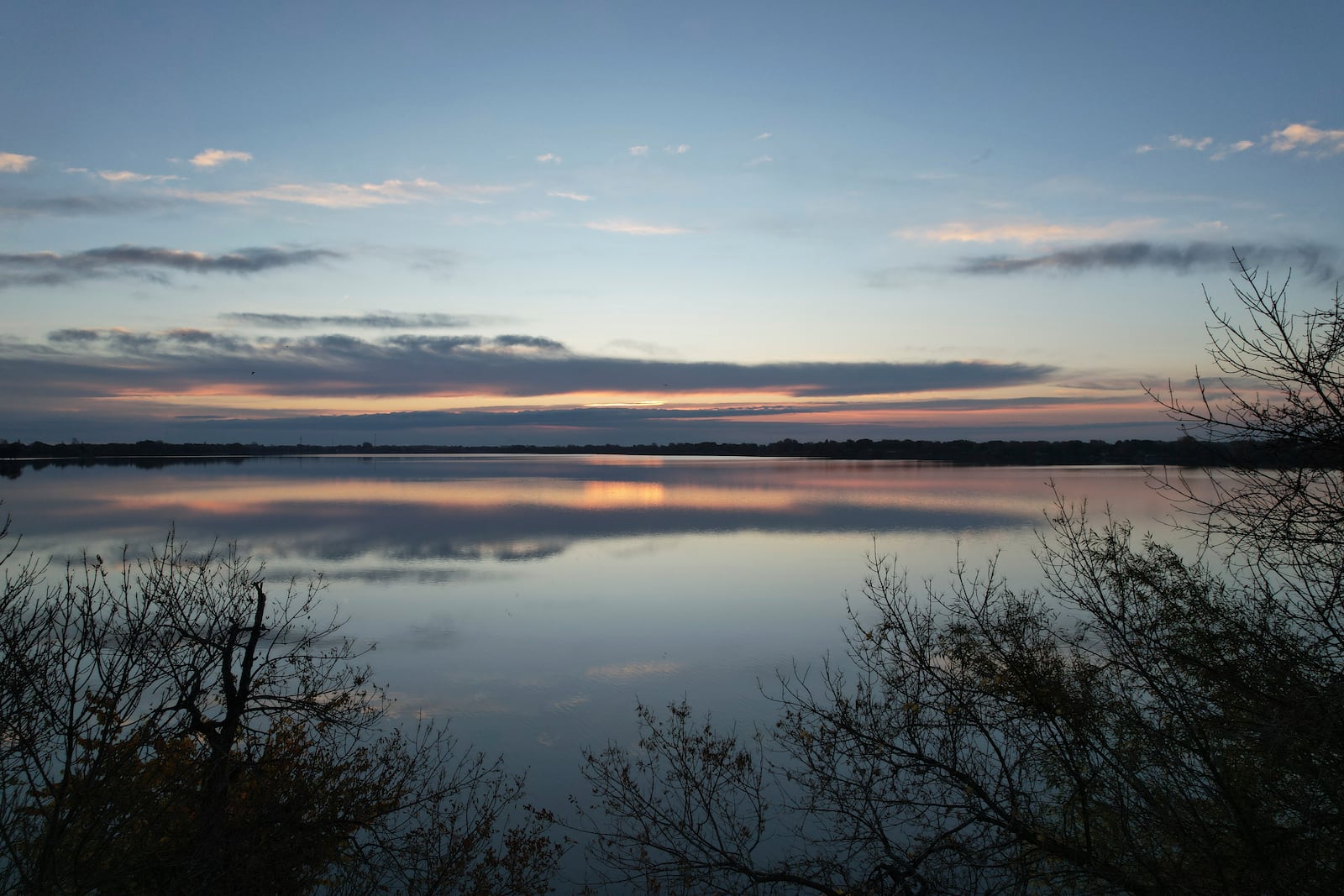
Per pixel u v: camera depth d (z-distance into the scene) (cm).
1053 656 762
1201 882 613
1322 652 592
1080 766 712
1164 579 749
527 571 4194
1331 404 528
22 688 662
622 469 19488
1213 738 673
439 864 1047
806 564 4284
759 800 1008
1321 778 578
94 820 675
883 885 758
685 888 922
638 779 1405
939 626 916
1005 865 705
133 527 5522
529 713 1994
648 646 2697
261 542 5003
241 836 820
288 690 1170
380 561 4431
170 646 811
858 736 833
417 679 2280
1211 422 583
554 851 1211
